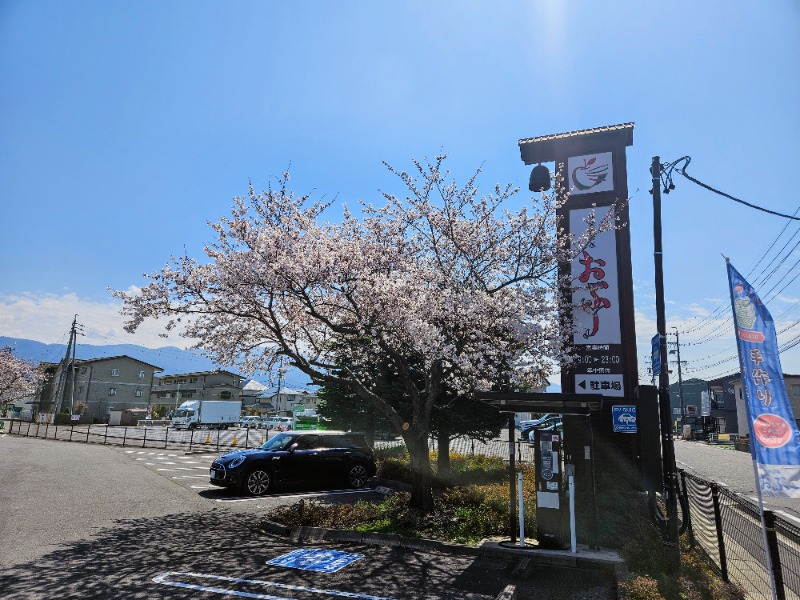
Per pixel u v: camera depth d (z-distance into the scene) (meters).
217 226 11.17
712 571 7.17
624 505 9.07
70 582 6.21
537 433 8.43
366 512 9.99
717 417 61.31
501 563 7.61
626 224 11.16
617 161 11.52
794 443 5.33
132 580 6.37
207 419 54.12
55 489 13.12
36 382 69.00
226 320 12.05
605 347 10.80
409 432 10.51
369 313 10.72
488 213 11.10
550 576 7.05
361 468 14.86
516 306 10.08
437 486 14.23
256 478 13.13
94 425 57.50
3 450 25.09
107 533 8.77
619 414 10.52
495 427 16.05
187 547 8.06
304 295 10.30
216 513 10.81
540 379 11.16
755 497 15.63
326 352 13.66
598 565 7.36
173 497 12.53
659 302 8.62
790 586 6.05
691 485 9.98
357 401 18.95
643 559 7.14
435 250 11.09
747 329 5.80
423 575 6.93
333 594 6.09
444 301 10.28
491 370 10.29
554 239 10.94
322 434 14.87
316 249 10.13
